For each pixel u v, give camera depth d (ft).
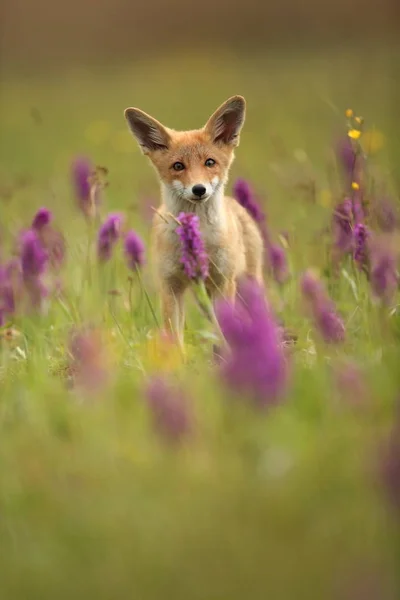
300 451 23.79
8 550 21.66
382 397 26.63
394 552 19.81
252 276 46.21
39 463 25.17
